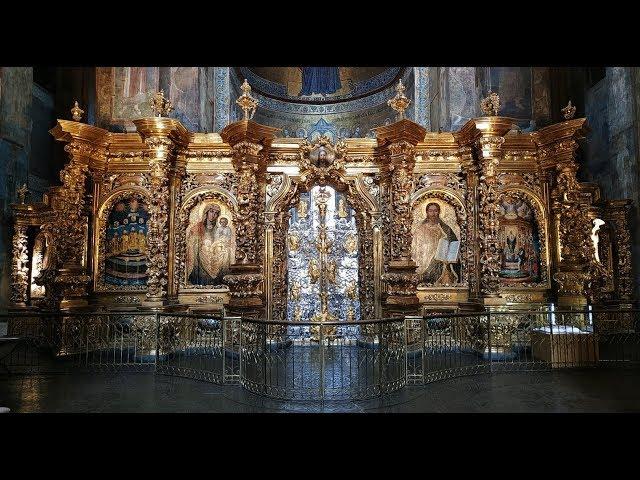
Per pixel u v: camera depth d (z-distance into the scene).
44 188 16.19
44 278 12.23
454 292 11.88
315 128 21.80
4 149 12.89
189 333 11.30
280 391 7.00
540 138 11.75
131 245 11.75
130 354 10.39
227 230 12.09
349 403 6.45
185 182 12.12
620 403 6.33
